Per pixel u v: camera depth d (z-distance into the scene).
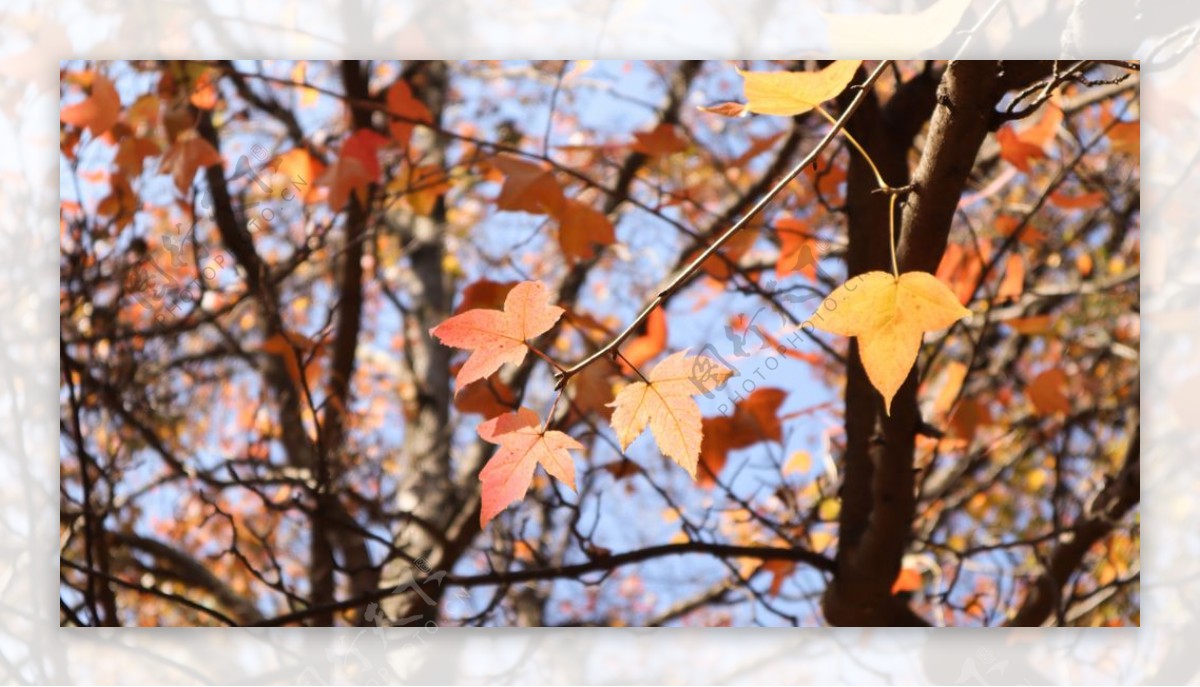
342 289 2.87
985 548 2.30
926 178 1.46
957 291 2.43
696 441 1.13
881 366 1.05
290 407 2.95
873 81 1.07
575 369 1.15
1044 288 3.10
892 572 2.09
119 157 2.28
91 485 2.39
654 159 2.94
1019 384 3.12
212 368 2.99
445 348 3.70
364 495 2.82
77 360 2.49
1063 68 1.42
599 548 2.18
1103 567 2.70
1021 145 2.13
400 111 2.18
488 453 3.35
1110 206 2.88
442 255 3.93
